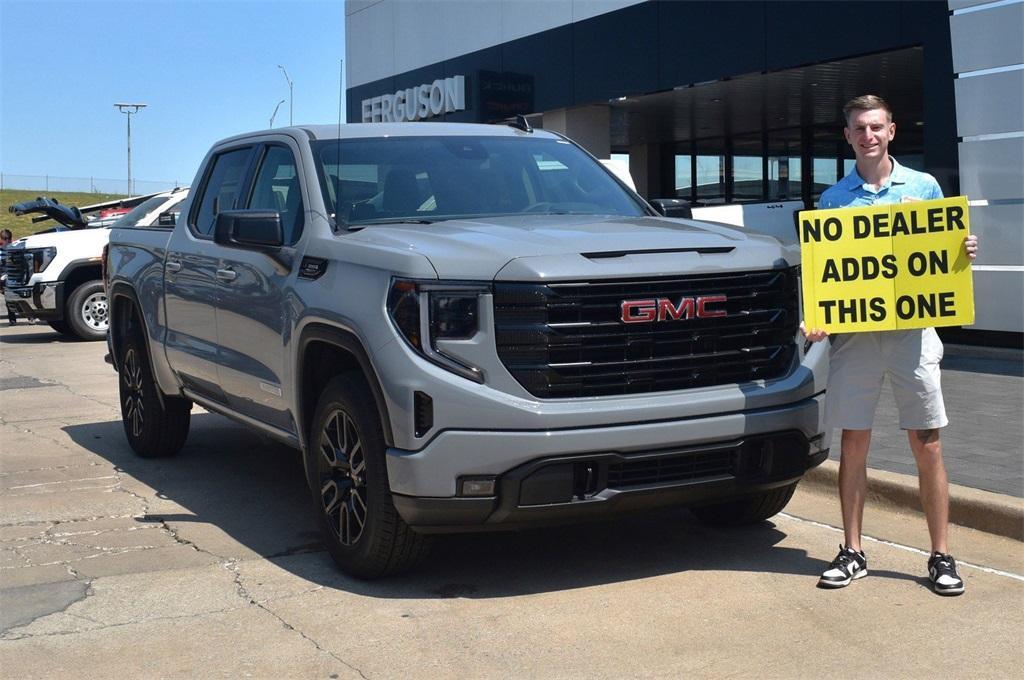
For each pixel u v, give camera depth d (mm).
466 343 4551
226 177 6922
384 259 4801
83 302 17156
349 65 24125
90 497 6852
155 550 5672
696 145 25672
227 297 6262
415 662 4117
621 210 6117
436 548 5574
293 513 6414
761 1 14711
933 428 4754
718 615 4551
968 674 3928
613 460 4578
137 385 7938
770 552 5434
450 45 20734
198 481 7266
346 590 4961
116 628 4523
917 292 4648
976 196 11367
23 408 10547
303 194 5742
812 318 4754
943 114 12039
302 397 5422
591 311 4641
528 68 18953
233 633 4449
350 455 5031
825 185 22609
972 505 5746
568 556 5410
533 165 6258
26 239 17578
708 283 4867
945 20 12023
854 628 4375
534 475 4500
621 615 4570
